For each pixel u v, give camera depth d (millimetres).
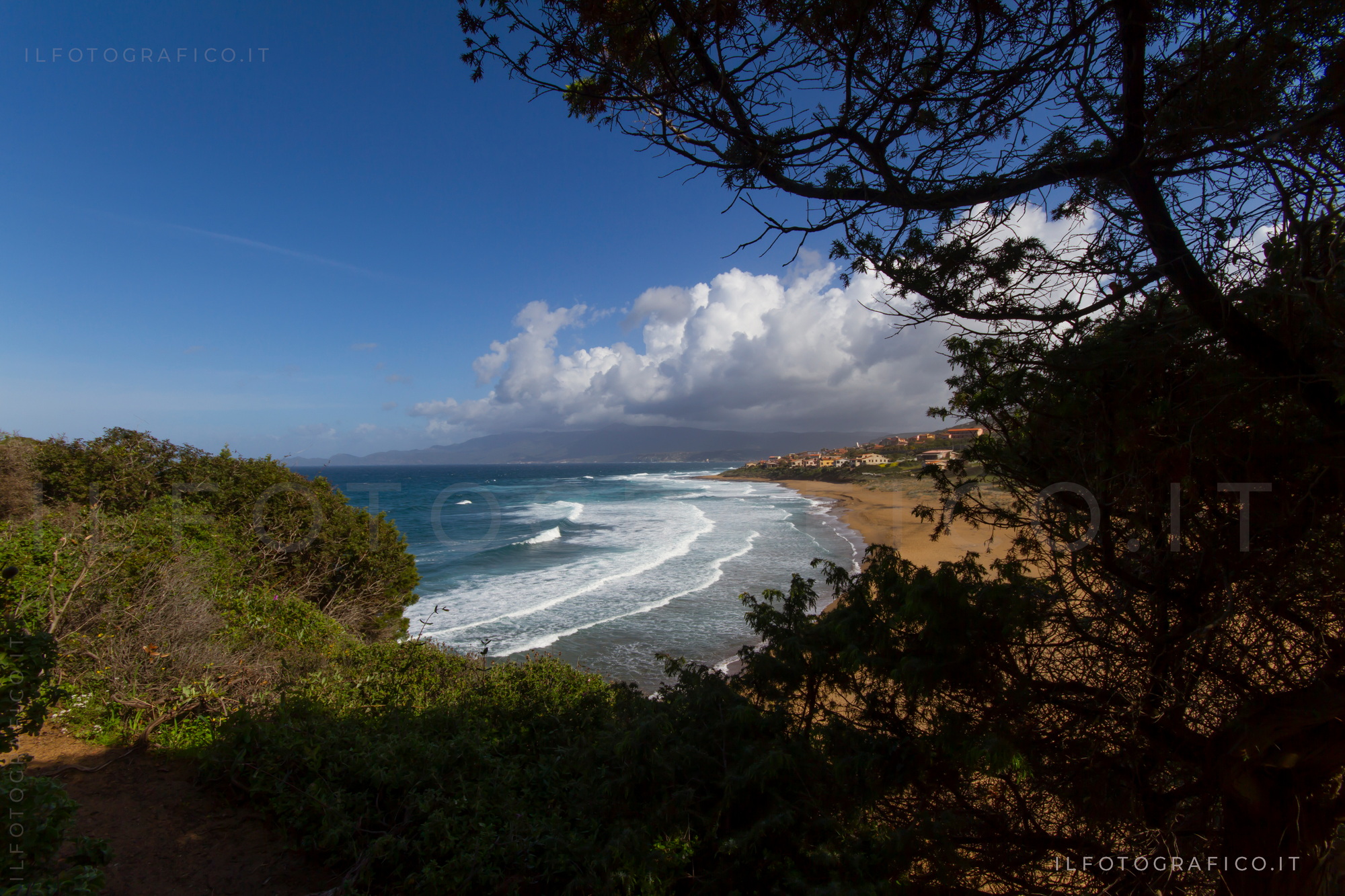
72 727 4492
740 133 2287
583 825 3189
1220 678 2434
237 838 3385
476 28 2293
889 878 2539
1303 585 2160
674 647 13664
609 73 2355
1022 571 2799
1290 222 1854
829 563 3842
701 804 2838
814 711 3410
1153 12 1865
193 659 4988
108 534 6168
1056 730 2670
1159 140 2014
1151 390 2297
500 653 13141
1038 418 2568
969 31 2076
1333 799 2246
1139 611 2545
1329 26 1825
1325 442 1995
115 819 3453
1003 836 2811
